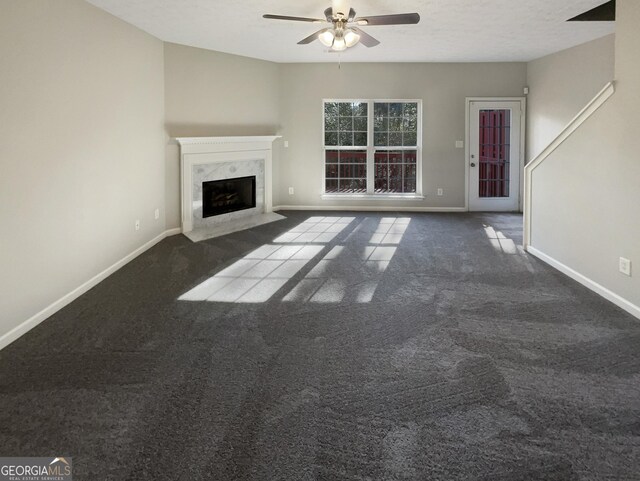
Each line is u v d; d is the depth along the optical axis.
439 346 2.82
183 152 6.18
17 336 2.99
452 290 3.89
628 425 1.99
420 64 7.73
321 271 4.52
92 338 2.97
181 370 2.54
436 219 7.32
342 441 1.91
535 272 4.38
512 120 7.80
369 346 2.83
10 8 2.96
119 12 4.48
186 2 4.30
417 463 1.77
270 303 3.62
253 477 1.70
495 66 7.69
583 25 5.29
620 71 3.37
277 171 8.02
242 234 6.28
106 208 4.38
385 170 8.11
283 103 7.88
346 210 8.13
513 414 2.09
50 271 3.42
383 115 8.00
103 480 1.69
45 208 3.37
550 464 1.75
